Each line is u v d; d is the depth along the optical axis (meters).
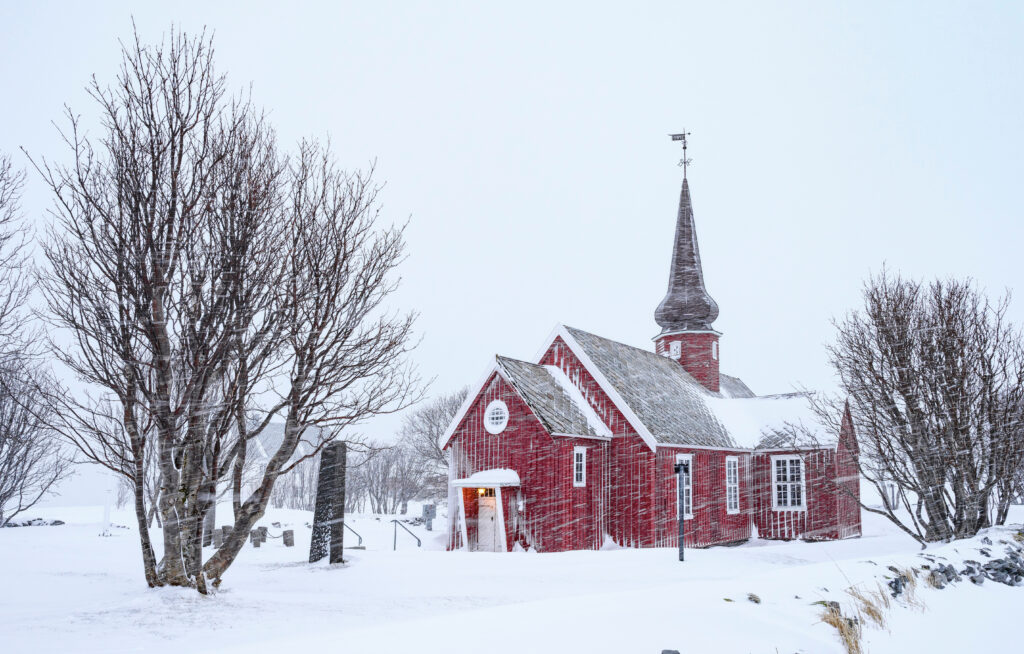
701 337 42.22
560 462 26.80
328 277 12.91
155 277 11.54
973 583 14.63
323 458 19.89
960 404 20.39
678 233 44.03
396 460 70.50
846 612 10.06
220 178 12.29
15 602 11.77
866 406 21.66
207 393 12.85
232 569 18.06
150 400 11.88
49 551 19.56
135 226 11.34
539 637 7.00
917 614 11.55
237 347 12.22
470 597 13.54
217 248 12.02
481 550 28.09
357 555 20.70
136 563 17.72
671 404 33.91
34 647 8.45
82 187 11.41
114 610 10.84
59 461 28.97
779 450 35.44
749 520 35.28
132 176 11.53
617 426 30.03
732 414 38.62
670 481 29.81
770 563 21.31
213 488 13.08
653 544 28.31
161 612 10.68
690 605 8.63
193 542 12.79
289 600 12.59
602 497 29.20
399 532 38.81
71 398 13.85
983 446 20.38
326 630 9.75
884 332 21.34
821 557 22.77
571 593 14.31
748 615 8.67
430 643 6.56
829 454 34.00
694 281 42.78
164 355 11.77
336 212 13.41
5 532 25.67
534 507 27.03
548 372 31.50
